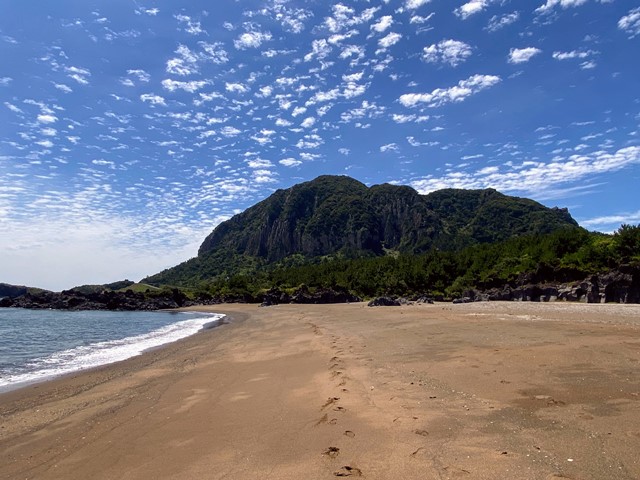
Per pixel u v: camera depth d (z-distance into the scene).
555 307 35.47
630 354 12.25
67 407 11.38
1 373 17.38
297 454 6.82
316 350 18.31
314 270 128.62
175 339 30.31
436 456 6.20
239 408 10.07
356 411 8.73
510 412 7.89
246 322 45.69
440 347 15.83
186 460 7.04
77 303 102.06
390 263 107.81
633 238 49.81
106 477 6.64
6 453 8.05
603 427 6.81
